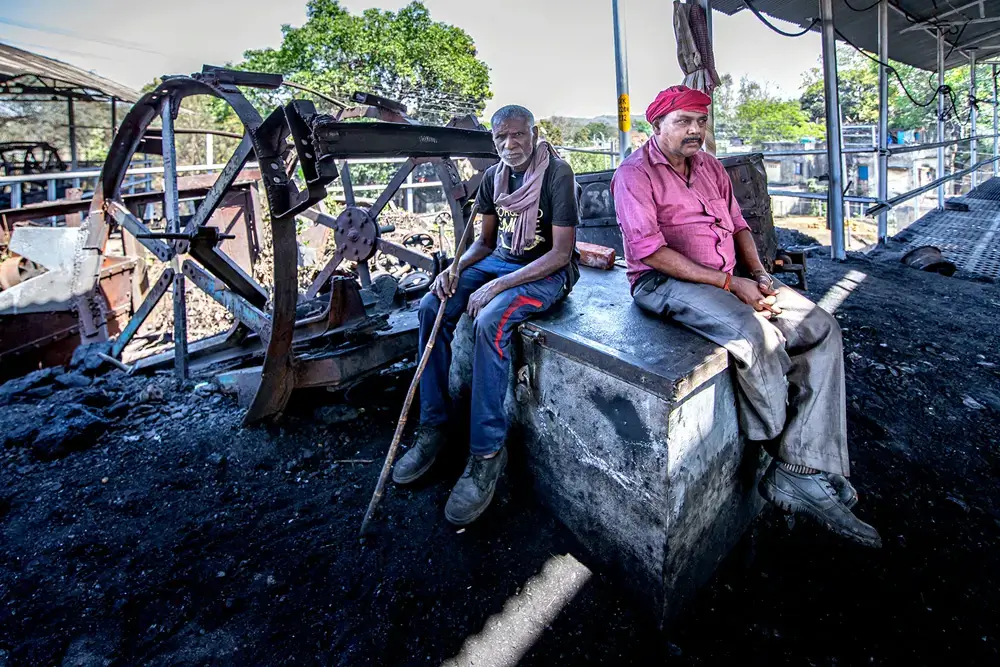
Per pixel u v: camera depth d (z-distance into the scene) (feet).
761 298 6.36
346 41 52.24
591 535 6.68
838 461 6.04
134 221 11.92
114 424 9.59
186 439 9.10
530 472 7.50
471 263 8.25
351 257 15.14
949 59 38.58
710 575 6.71
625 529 6.17
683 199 6.64
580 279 9.16
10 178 20.51
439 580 6.43
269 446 8.84
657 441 5.52
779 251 13.70
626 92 17.66
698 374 5.47
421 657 5.60
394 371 11.37
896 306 14.39
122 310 18.42
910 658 5.72
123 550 6.80
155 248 11.16
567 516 7.02
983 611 6.20
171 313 19.88
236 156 8.96
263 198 25.86
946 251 22.33
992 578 6.60
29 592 6.21
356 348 9.44
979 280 17.70
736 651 5.85
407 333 10.02
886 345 11.86
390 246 14.55
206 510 7.49
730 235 6.95
